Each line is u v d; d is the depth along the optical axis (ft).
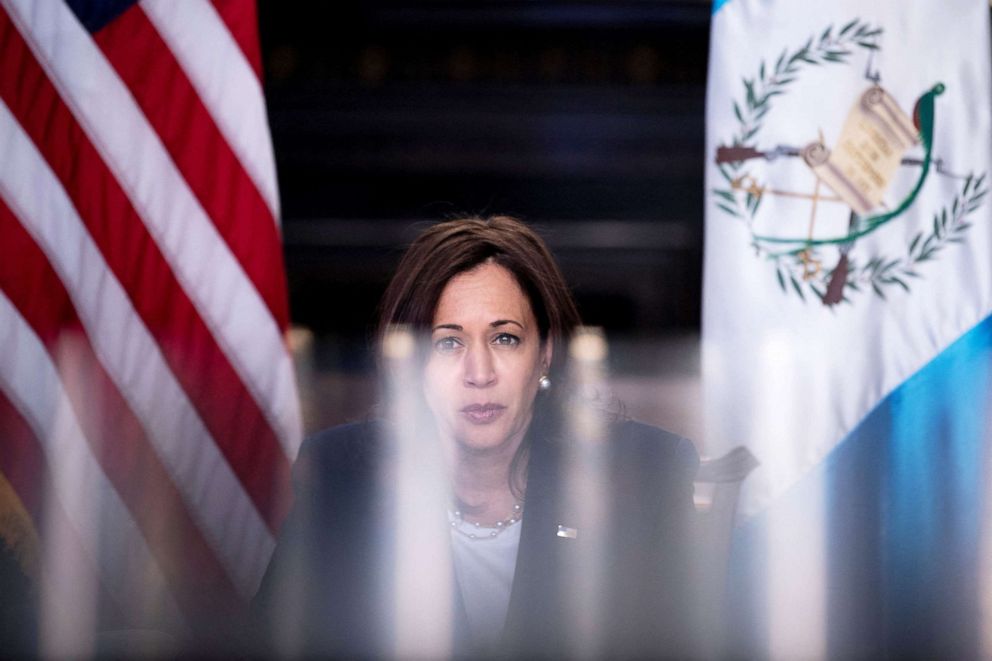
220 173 18.15
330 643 12.97
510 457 13.50
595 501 13.47
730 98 18.94
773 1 18.76
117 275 17.92
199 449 18.10
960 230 18.47
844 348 18.69
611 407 14.34
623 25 50.06
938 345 18.54
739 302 18.89
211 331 18.12
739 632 16.06
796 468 18.76
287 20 50.29
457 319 13.05
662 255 53.67
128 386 17.92
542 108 51.67
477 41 50.88
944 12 18.47
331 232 53.26
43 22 17.87
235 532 18.15
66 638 16.06
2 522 17.37
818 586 17.34
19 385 17.54
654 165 52.42
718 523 17.84
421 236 13.34
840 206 18.70
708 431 19.02
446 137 52.19
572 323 13.56
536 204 53.31
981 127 18.43
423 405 13.56
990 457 18.33
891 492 18.53
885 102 18.56
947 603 16.87
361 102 51.55
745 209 18.89
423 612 12.96
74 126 17.87
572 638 12.94
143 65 18.03
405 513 13.44
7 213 17.62
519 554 13.20
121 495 17.84
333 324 53.67
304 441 14.19
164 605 17.75
